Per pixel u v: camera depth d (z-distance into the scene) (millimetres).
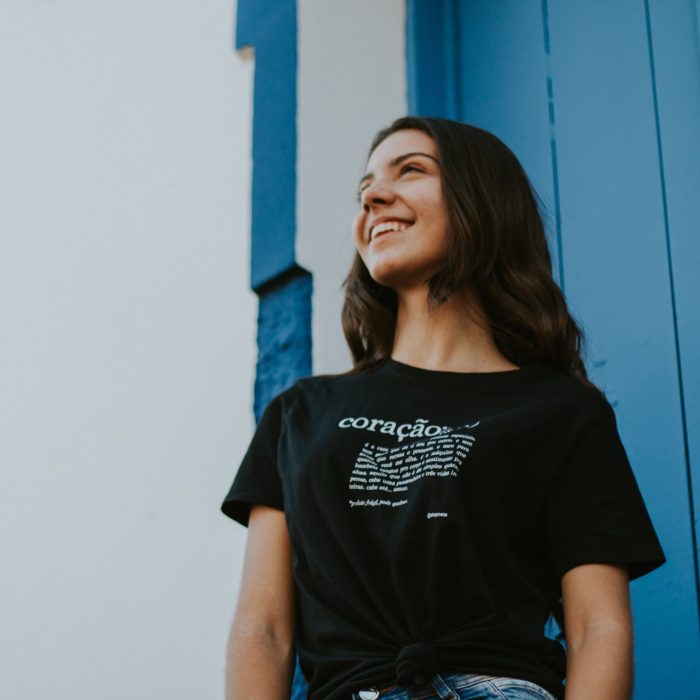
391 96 3207
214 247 3232
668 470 2438
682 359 2486
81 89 3842
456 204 1996
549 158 2908
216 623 2893
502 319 2018
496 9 3174
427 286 2027
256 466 1946
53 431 3453
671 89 2693
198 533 3012
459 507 1684
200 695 2855
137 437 3240
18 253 3785
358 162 3096
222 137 3328
